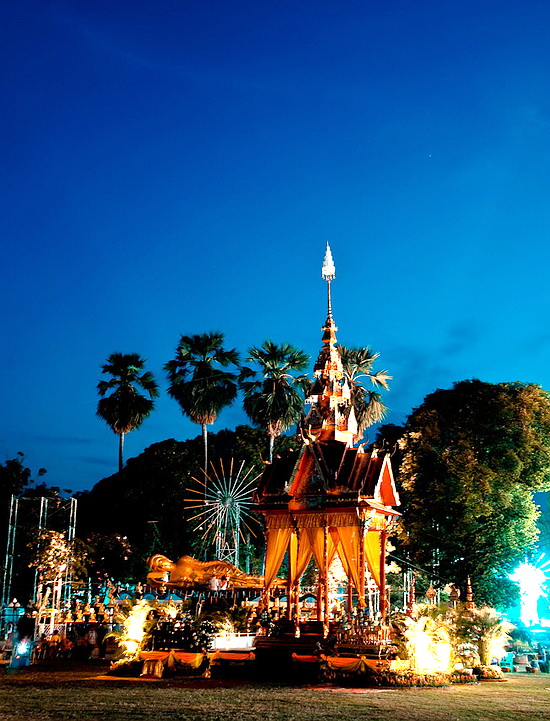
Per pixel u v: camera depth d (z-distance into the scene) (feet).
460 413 151.74
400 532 151.12
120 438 225.56
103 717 50.65
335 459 89.66
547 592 149.38
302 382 189.67
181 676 81.35
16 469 159.02
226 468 202.18
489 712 56.44
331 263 102.42
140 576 186.39
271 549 90.94
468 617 91.97
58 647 117.50
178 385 197.16
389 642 81.15
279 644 83.25
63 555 139.85
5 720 49.14
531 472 147.02
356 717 52.34
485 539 143.23
